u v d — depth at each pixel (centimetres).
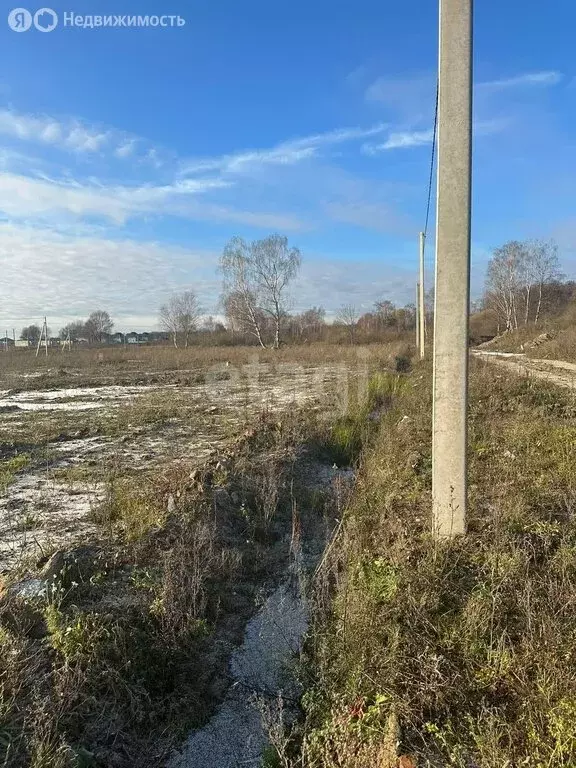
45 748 259
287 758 276
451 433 412
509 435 701
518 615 320
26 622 341
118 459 780
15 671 299
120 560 430
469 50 387
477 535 412
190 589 399
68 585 387
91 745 283
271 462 713
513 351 3366
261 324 5012
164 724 312
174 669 346
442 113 394
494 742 239
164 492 573
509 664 285
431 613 334
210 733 310
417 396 1161
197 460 747
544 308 5769
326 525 573
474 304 6788
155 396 1558
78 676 304
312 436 877
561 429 700
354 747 263
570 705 245
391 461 668
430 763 241
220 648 376
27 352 4469
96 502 577
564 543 385
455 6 386
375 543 445
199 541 461
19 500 596
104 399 1555
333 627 373
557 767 226
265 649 378
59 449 862
